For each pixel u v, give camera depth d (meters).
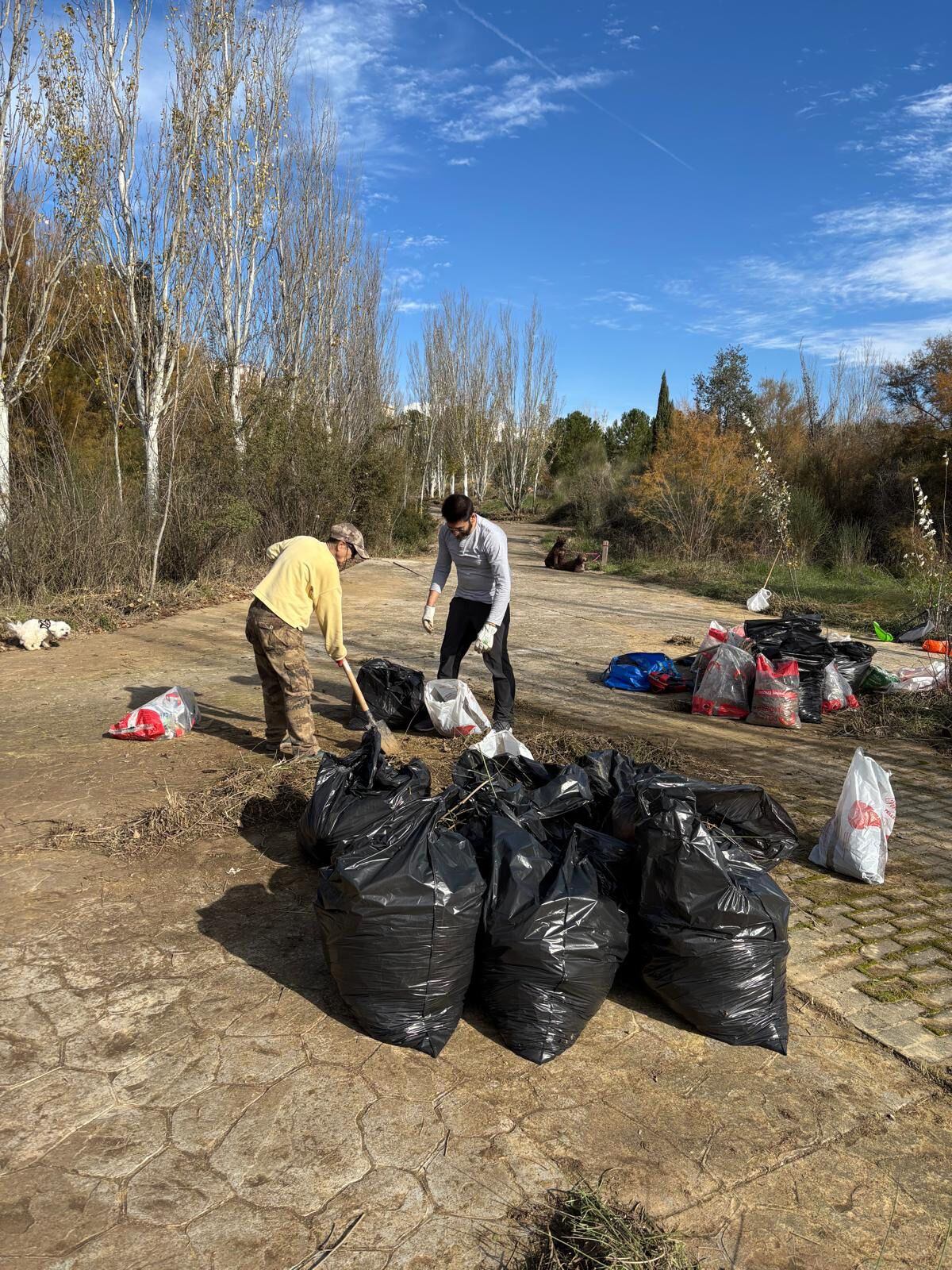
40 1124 2.48
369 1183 2.32
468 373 56.06
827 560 20.38
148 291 13.49
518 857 3.12
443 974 2.91
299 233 21.16
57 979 3.19
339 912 2.91
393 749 5.47
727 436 22.92
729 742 6.59
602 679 8.58
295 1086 2.68
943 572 11.80
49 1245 2.09
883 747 6.64
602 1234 2.12
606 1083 2.77
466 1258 2.10
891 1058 2.96
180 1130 2.48
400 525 25.62
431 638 10.46
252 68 17.59
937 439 20.50
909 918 3.93
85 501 12.45
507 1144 2.48
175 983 3.19
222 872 4.05
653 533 23.84
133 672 8.19
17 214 12.19
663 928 3.05
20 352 12.74
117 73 12.97
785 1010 3.10
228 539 14.76
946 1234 2.23
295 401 18.98
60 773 5.34
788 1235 2.21
